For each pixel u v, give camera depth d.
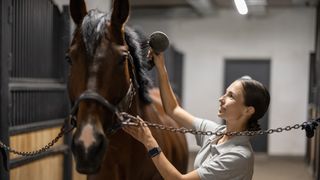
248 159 1.26
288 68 6.04
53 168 2.65
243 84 1.33
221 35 6.25
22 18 2.29
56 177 2.70
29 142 2.33
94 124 1.02
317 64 4.48
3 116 2.03
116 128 1.14
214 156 1.31
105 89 1.05
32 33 2.42
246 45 6.18
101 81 1.04
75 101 1.09
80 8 1.14
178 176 1.23
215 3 5.82
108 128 1.10
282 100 6.07
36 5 2.46
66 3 2.78
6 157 1.83
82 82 1.04
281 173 4.80
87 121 1.02
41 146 2.48
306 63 5.99
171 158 1.71
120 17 1.10
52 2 2.62
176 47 6.33
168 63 5.09
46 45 2.61
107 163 1.33
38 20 2.49
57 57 2.76
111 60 1.06
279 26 6.04
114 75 1.07
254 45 6.15
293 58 6.03
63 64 2.77
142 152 1.40
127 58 1.15
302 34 5.97
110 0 2.85
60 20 2.72
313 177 4.37
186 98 6.40
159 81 1.54
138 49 1.33
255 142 6.27
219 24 6.24
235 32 6.20
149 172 1.47
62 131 1.28
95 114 1.02
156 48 1.42
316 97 4.37
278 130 1.27
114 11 1.09
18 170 2.20
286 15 6.00
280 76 6.07
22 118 2.30
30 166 2.34
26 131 2.28
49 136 2.60
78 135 1.00
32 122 2.42
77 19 1.15
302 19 5.96
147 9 6.01
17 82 2.24
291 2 5.58
